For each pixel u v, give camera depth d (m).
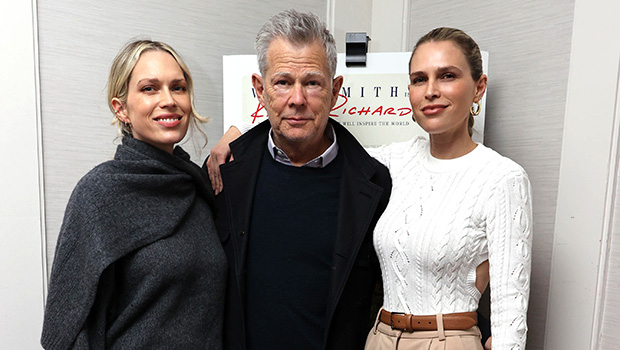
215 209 1.44
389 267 1.24
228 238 1.40
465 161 1.18
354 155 1.42
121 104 1.21
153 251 1.14
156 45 1.22
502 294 1.08
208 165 1.55
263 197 1.40
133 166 1.17
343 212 1.35
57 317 1.08
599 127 1.45
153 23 1.84
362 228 1.33
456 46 1.14
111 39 1.77
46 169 1.70
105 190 1.12
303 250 1.35
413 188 1.26
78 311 1.07
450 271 1.13
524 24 1.68
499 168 1.12
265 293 1.35
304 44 1.24
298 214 1.38
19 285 1.65
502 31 1.76
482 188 1.12
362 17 2.31
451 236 1.12
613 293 1.45
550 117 1.60
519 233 1.09
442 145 1.22
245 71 1.71
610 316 1.46
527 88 1.68
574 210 1.52
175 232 1.21
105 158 1.81
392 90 1.65
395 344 1.18
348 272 1.30
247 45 2.05
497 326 1.08
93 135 1.78
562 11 1.56
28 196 1.65
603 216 1.45
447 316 1.13
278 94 1.27
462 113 1.16
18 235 1.64
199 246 1.24
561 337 1.56
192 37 1.92
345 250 1.32
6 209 1.62
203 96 1.97
